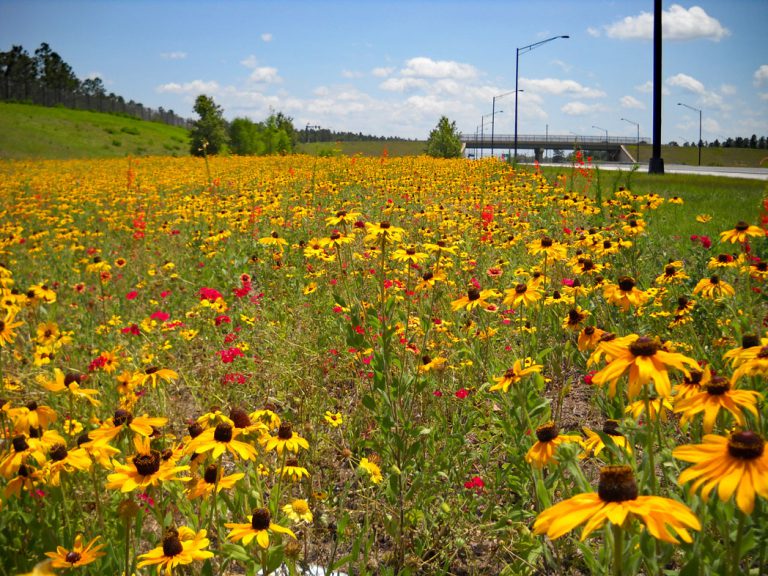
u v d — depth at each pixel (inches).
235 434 95.8
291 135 2514.8
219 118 2329.0
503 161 850.1
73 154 2511.1
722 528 73.7
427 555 119.2
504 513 121.1
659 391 71.5
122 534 102.1
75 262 358.9
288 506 105.1
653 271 266.2
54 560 81.7
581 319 169.6
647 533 74.1
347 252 224.7
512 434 123.6
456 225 353.4
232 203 496.1
